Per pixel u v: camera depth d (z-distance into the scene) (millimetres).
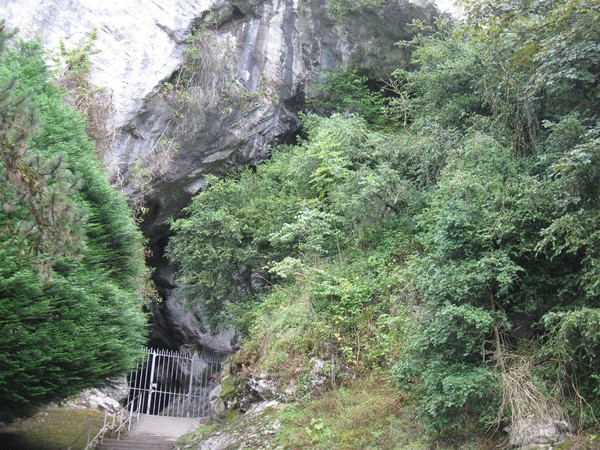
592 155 8828
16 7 17031
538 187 9820
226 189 17516
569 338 8461
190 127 19250
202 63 19438
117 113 17750
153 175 18969
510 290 9945
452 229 10109
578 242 8719
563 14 10516
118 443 13312
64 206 6254
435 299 9641
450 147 14133
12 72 11820
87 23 17828
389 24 20688
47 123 11906
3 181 6188
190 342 23938
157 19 18906
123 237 12312
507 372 9047
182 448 12297
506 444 8492
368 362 11570
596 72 11273
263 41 21062
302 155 16781
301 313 12797
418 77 16359
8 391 9383
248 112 20500
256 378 12406
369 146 16391
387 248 13844
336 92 21500
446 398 8773
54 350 9398
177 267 23828
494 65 13656
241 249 16688
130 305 11398
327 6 21234
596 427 8180
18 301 9133
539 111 12477
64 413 14531
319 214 14570
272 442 10641
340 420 10500
